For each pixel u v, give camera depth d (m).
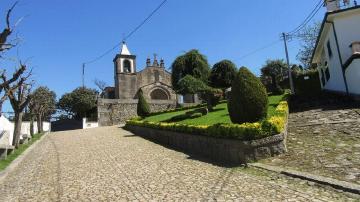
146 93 57.12
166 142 20.05
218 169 11.41
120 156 16.12
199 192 8.70
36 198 9.49
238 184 9.14
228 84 31.41
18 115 21.42
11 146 17.42
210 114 22.77
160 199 8.35
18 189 10.71
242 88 13.42
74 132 33.56
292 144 12.48
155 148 18.27
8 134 21.20
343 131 12.93
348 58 20.25
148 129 24.11
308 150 11.45
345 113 16.03
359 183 7.87
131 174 11.73
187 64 32.84
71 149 20.00
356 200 7.05
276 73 50.00
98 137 26.17
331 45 22.52
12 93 20.16
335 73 22.78
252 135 11.66
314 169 9.48
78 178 11.74
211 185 9.30
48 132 38.91
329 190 7.86
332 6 23.28
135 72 57.59
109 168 13.22
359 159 9.61
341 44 20.69
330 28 21.92
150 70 58.94
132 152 17.20
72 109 57.50
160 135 21.23
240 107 13.33
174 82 33.28
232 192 8.41
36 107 36.28
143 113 32.66
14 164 15.39
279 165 10.51
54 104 56.88
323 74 28.94
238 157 11.94
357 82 18.92
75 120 48.50
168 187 9.49
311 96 24.14
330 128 13.71
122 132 29.38
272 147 11.65
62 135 30.92
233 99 13.64
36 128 39.50
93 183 10.80
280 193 7.98
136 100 48.06
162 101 49.72
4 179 12.32
